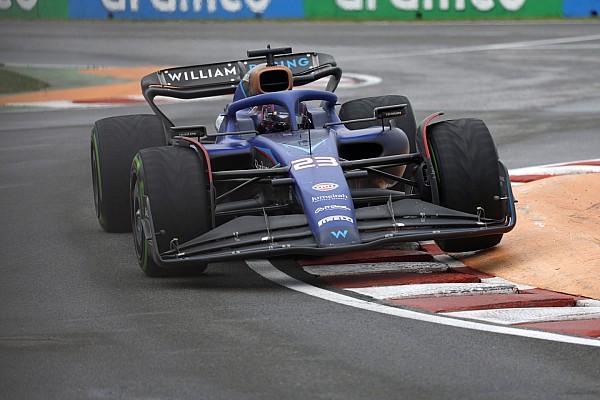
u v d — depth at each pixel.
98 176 34.41
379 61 97.38
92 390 18.52
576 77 82.88
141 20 130.00
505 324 22.56
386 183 32.03
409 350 20.50
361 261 28.81
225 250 25.89
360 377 18.89
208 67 36.28
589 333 21.80
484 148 28.44
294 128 30.06
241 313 23.58
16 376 19.38
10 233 34.84
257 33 117.75
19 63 100.62
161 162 27.17
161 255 26.36
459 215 27.45
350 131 30.88
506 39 113.62
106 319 23.38
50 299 25.52
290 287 26.05
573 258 28.17
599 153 48.50
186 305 24.48
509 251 29.55
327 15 131.88
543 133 55.59
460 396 17.88
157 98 78.88
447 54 101.94
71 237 33.94
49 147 55.97
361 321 22.66
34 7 132.00
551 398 17.80
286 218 26.50
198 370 19.47
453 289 25.34
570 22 130.50
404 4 132.62
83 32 121.00
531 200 34.78
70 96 80.56
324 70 36.34
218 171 28.89
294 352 20.44
